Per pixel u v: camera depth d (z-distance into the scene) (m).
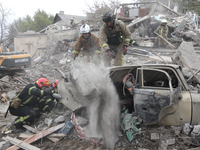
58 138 3.40
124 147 3.01
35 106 4.29
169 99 2.88
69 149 3.08
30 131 3.73
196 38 9.16
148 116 3.08
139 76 3.32
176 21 11.27
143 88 3.24
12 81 7.99
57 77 9.05
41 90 3.95
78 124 3.44
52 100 4.37
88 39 4.68
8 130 3.91
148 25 11.09
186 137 2.84
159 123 3.12
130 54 8.62
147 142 3.01
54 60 11.56
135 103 3.19
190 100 2.89
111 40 4.52
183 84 3.14
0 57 7.87
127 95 3.85
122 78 3.90
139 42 9.94
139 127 3.27
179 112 2.95
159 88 3.11
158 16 11.98
